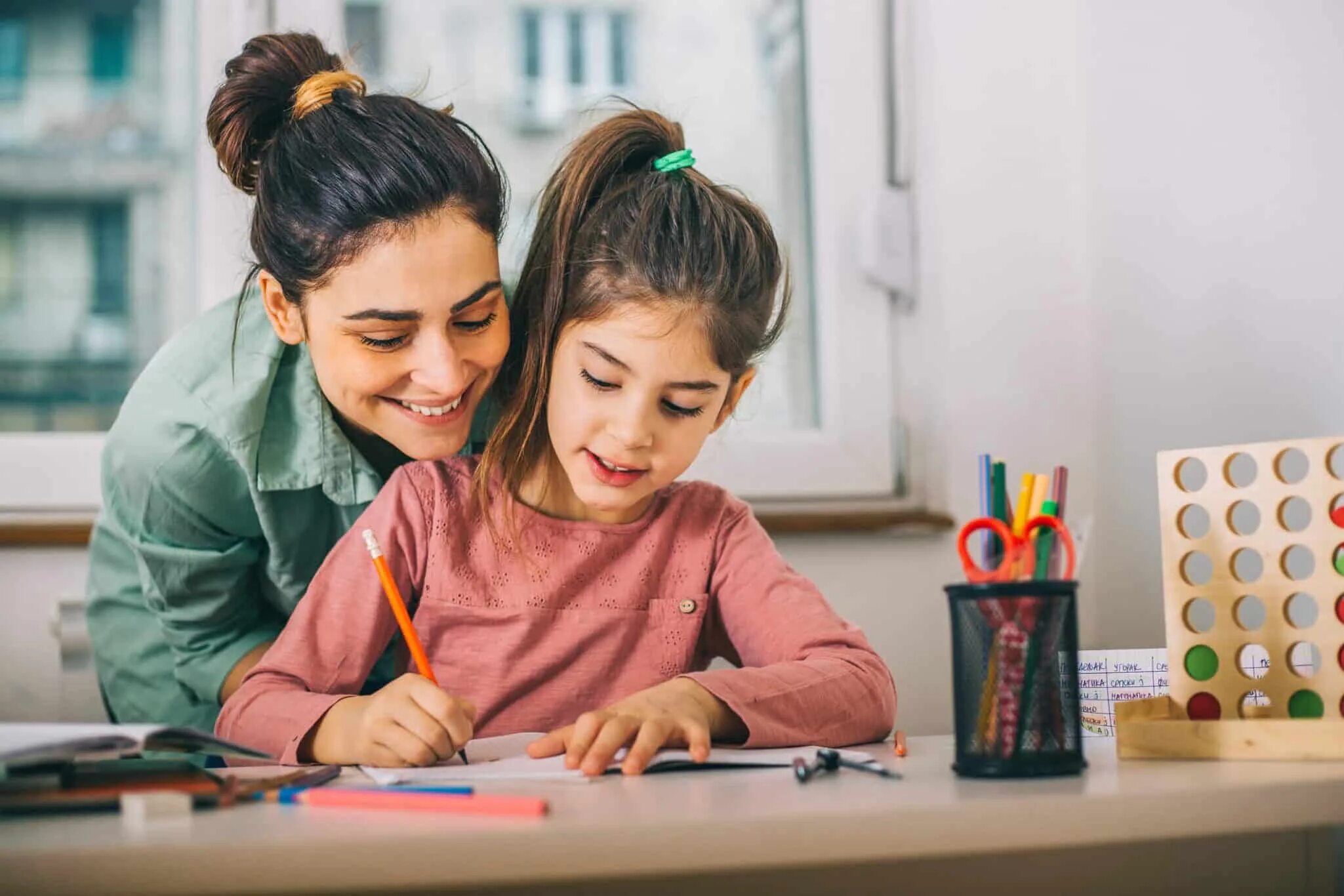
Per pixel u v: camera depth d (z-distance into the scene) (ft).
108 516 4.05
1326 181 3.91
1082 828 1.83
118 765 2.31
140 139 5.12
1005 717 2.17
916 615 5.24
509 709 3.34
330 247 3.22
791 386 5.49
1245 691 2.62
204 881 1.61
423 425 3.41
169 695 4.12
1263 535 2.63
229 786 2.08
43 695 4.68
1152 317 4.91
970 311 5.38
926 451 5.46
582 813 1.84
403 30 5.28
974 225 5.41
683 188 3.28
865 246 5.45
